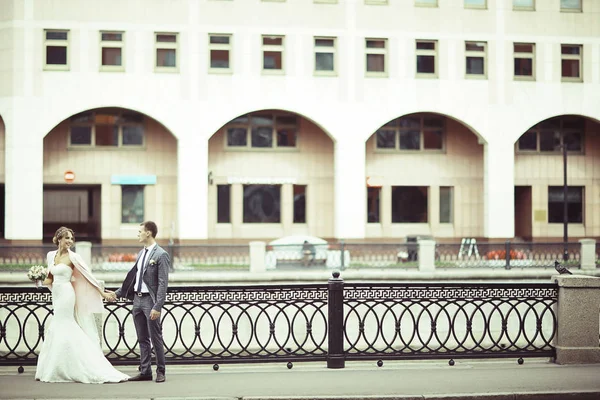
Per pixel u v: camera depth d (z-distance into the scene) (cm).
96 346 1258
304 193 4125
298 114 3988
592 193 4331
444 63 4009
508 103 4059
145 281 1246
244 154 4053
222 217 4056
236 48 3869
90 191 4278
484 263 3181
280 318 2244
